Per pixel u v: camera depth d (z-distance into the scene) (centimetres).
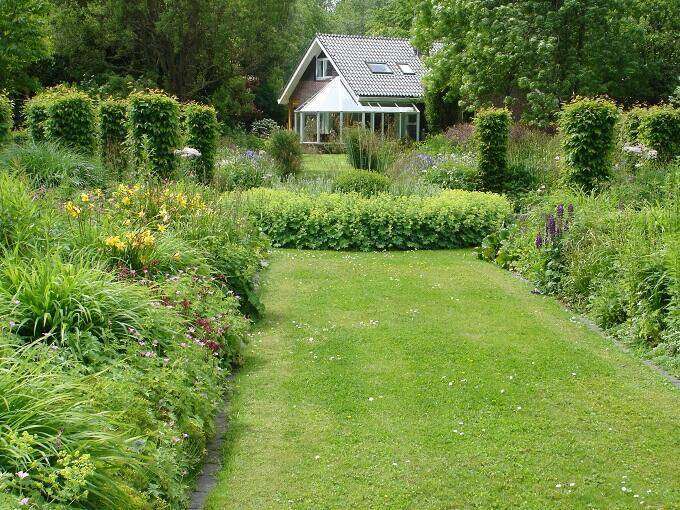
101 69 2994
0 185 554
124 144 1309
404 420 479
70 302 417
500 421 480
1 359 323
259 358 597
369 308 754
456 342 643
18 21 2023
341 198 1147
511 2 2241
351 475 406
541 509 374
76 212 585
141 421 346
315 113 3116
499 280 888
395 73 3120
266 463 418
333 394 522
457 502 380
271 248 1021
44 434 287
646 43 2428
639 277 644
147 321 445
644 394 528
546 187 1391
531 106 2214
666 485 400
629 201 1040
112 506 282
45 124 1360
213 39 2986
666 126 1295
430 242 1109
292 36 3419
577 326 696
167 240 615
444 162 1606
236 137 2772
